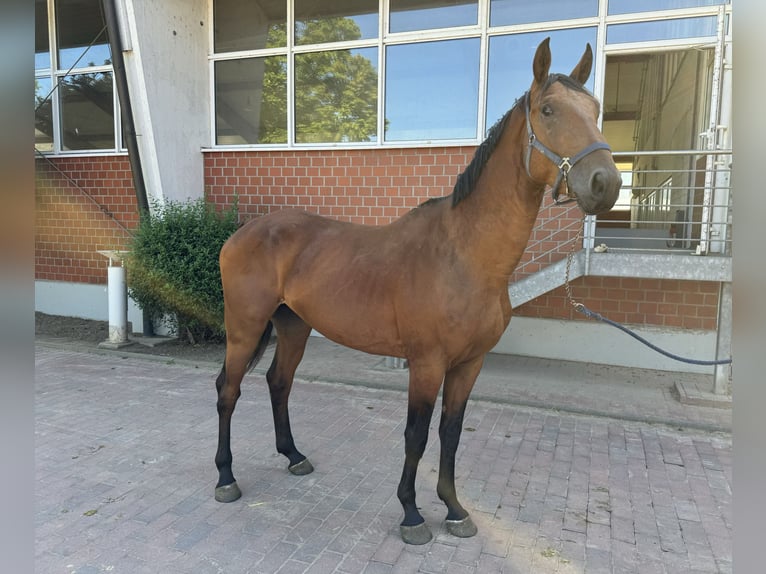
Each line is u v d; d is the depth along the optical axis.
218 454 3.00
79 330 7.29
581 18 5.51
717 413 4.34
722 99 5.06
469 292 2.32
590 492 3.09
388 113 6.40
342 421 4.15
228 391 3.00
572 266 4.77
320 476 3.24
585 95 2.01
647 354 5.58
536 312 5.92
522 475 3.29
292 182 6.81
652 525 2.75
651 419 4.20
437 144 6.06
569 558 2.45
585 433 3.97
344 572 2.32
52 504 2.88
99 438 3.79
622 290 5.61
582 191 1.81
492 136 2.29
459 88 6.07
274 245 2.92
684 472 3.36
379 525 2.70
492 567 2.37
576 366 5.65
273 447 3.67
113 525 2.68
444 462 2.63
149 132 6.37
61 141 7.85
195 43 6.90
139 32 6.08
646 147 6.26
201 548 2.49
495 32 5.80
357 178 6.48
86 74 7.53
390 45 6.28
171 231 6.05
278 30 6.79
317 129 6.79
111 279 6.37
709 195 4.78
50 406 4.44
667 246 5.70
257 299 2.93
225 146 7.04
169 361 5.83
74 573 2.29
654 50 5.30
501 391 4.83
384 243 2.63
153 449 3.62
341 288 2.65
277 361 3.29
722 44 4.76
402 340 2.50
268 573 2.31
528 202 2.18
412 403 2.50
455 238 2.36
